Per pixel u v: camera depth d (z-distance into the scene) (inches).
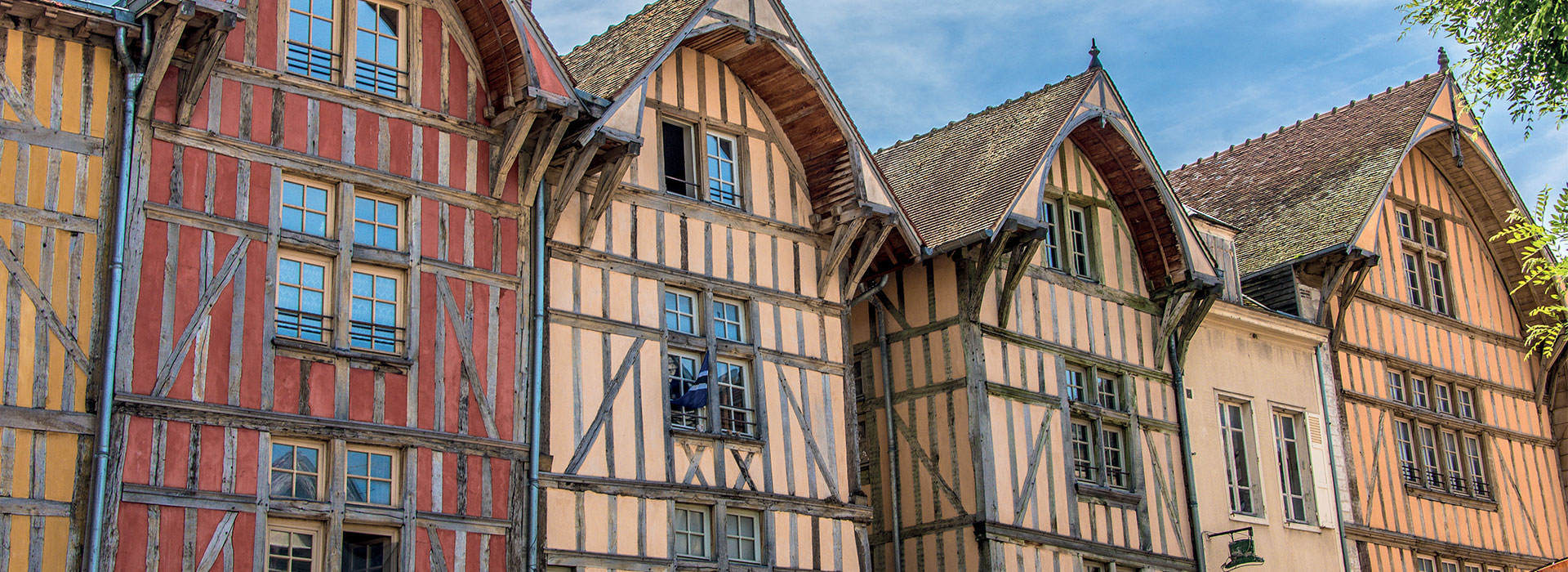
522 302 633.6
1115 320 856.3
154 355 543.8
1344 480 940.0
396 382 592.1
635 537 639.8
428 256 612.4
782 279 727.1
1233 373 912.9
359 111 610.9
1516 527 1029.2
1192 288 868.0
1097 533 802.2
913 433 791.7
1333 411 954.1
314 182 597.6
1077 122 821.9
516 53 633.0
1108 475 827.4
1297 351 955.3
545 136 637.9
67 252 540.4
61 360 530.9
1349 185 1003.9
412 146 620.7
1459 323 1055.6
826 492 709.3
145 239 552.1
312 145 596.1
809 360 724.0
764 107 749.3
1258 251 1002.7
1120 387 850.8
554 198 654.5
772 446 696.4
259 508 551.5
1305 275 975.0
